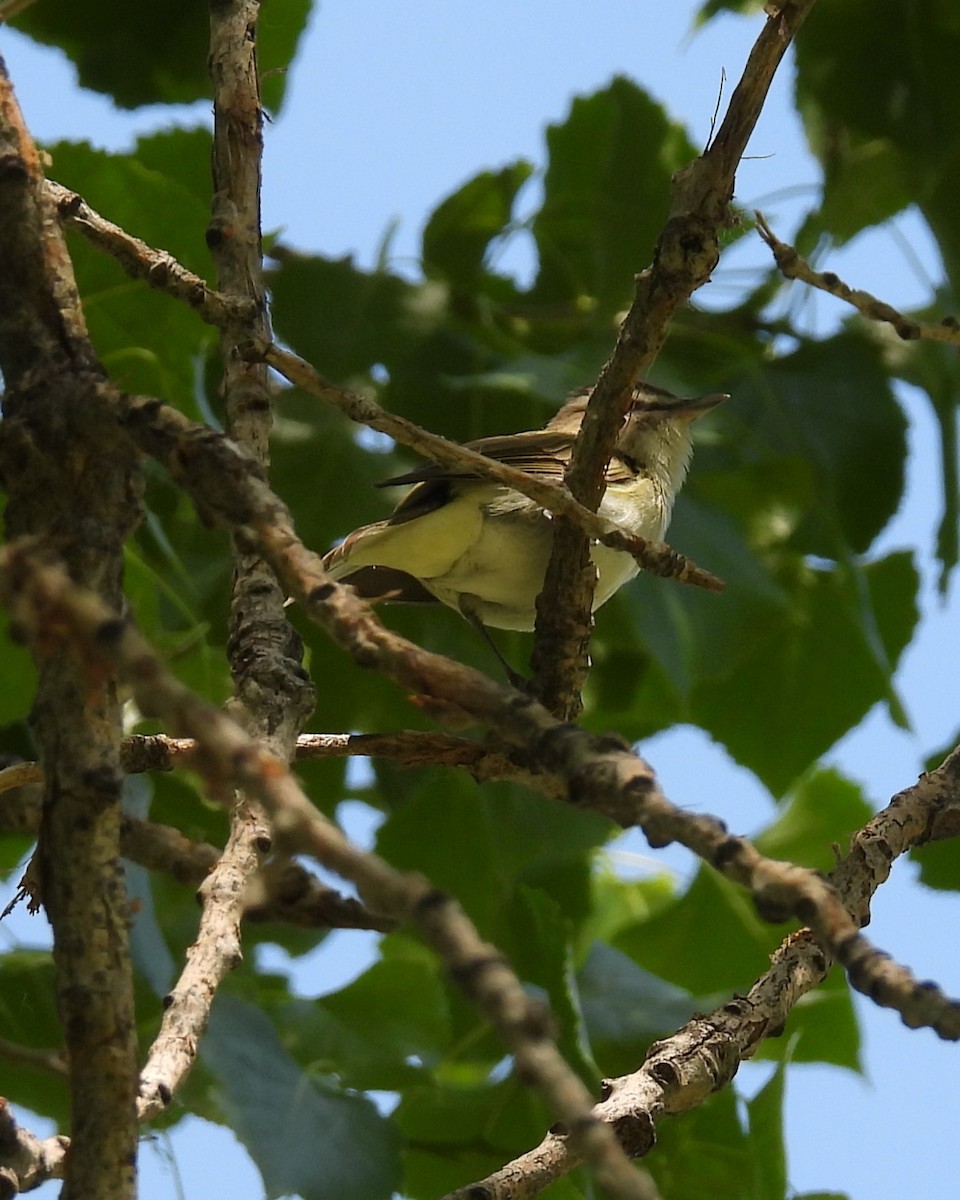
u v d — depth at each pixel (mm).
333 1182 8094
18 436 4445
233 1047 8523
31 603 3268
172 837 6766
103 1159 4098
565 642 7859
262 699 6457
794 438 12398
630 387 6973
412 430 5727
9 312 4746
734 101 6066
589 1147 2824
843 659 12805
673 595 11039
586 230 13242
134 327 10336
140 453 4465
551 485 5750
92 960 4199
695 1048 6480
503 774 7109
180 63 12219
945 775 7340
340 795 11875
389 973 10789
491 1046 10789
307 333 11953
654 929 11945
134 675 3207
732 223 6371
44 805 4301
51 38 12125
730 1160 8977
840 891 6824
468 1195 5766
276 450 11492
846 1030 11547
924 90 12234
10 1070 9234
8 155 4902
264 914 5773
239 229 7008
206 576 11117
